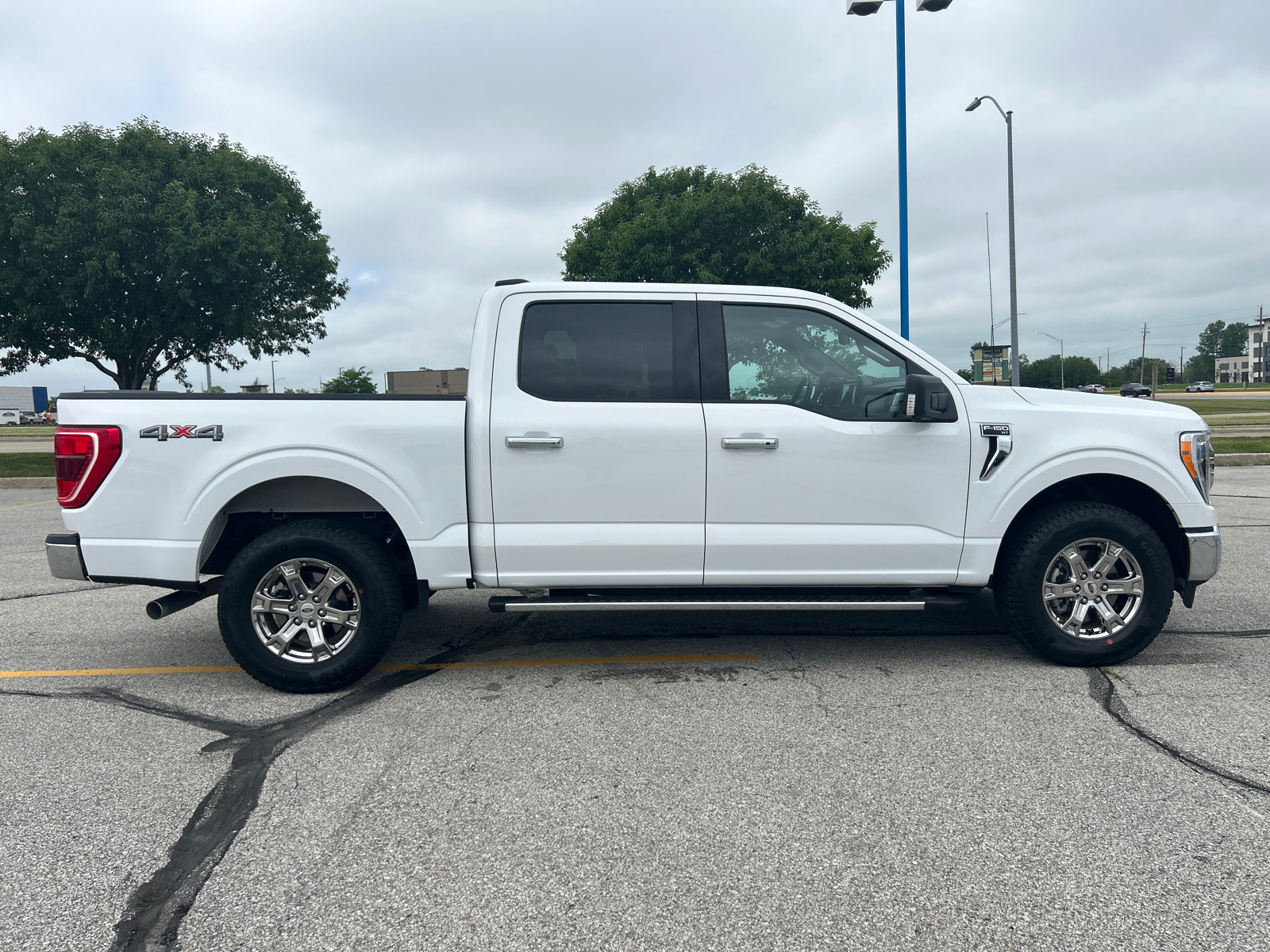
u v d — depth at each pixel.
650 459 3.90
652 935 2.06
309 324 23.31
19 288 17.70
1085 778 2.88
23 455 20.05
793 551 3.96
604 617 5.33
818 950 2.00
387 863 2.40
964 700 3.67
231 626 3.79
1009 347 18.39
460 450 3.88
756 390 4.04
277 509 4.14
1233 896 2.18
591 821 2.63
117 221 17.14
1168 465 4.02
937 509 3.99
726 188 18.97
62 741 3.36
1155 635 3.99
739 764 3.04
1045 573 3.97
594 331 4.00
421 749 3.23
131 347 19.05
